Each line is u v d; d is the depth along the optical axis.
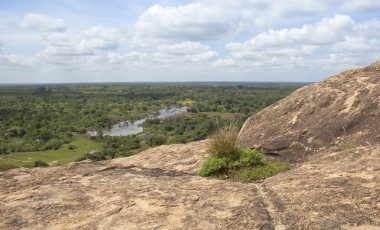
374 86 7.00
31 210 3.72
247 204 3.68
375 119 6.11
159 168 7.07
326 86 8.10
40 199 4.16
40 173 6.55
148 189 4.59
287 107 8.26
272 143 6.84
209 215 3.39
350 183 3.72
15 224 3.31
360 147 5.16
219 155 6.32
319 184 3.94
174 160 7.74
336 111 6.88
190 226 3.12
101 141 54.97
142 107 102.56
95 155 41.53
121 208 3.68
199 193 4.26
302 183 4.17
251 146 7.28
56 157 43.34
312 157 6.01
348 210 3.06
